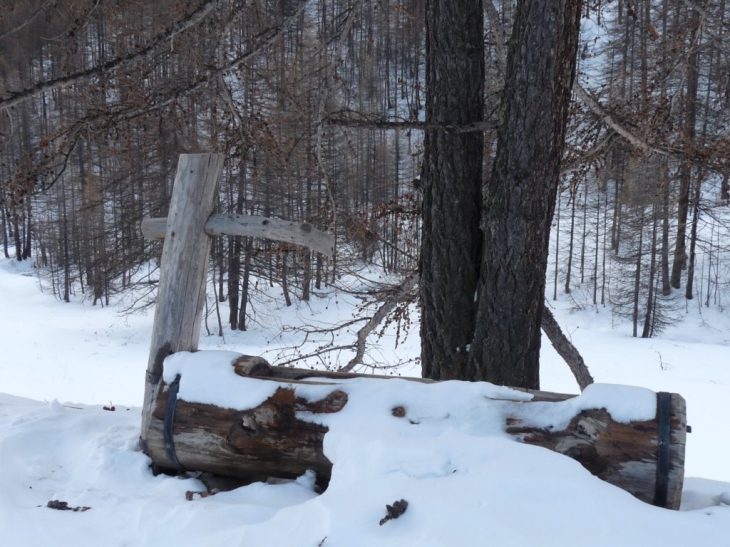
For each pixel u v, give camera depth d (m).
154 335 3.71
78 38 5.00
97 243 23.80
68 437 3.91
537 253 4.21
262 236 3.66
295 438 3.19
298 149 6.46
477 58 4.41
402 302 6.40
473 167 4.53
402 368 11.67
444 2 4.34
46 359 21.06
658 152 5.79
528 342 4.29
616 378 17.83
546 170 4.10
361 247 6.61
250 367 3.52
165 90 5.30
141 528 2.77
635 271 29.59
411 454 2.75
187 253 3.68
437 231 4.59
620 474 2.84
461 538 2.28
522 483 2.53
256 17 5.23
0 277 38.94
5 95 4.92
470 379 4.41
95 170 24.86
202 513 2.81
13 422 4.15
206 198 3.71
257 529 2.54
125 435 3.84
